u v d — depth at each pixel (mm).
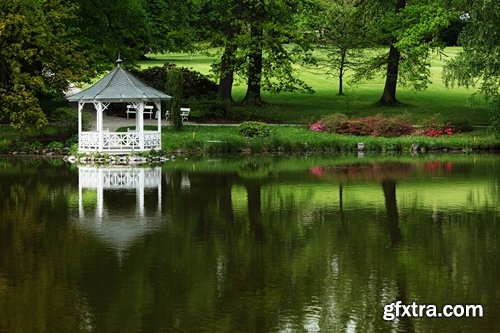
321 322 15227
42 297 16609
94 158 39906
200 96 53562
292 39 55656
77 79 44750
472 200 27891
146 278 17953
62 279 17891
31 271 18531
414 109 54812
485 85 44188
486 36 41969
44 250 20547
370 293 16953
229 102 51688
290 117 52562
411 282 17719
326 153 43938
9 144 43375
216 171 36094
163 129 46594
